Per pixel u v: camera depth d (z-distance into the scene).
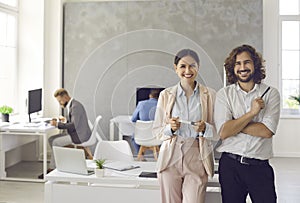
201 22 6.09
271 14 6.90
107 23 6.29
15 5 6.48
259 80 2.35
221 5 6.09
